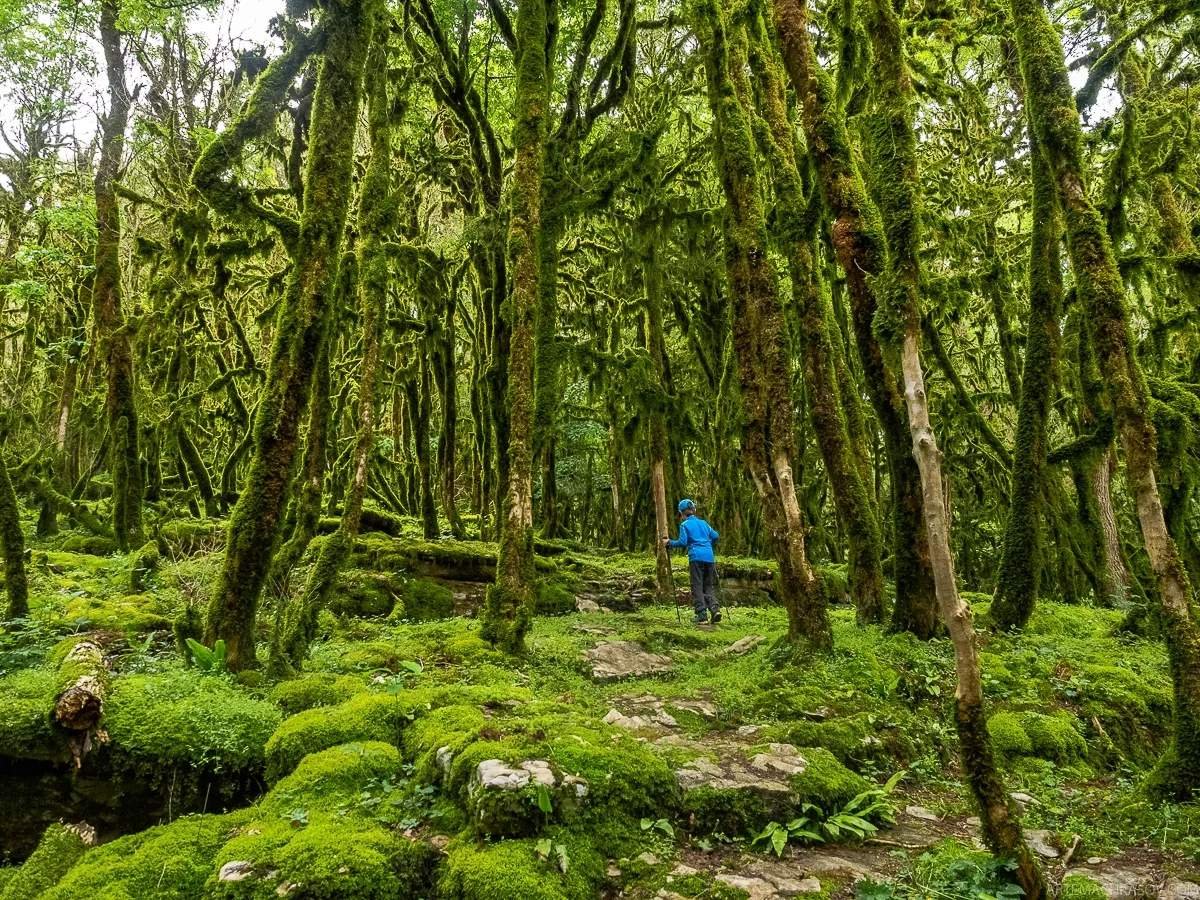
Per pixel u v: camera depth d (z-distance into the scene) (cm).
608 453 2164
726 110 784
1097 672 722
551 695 608
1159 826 409
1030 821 435
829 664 670
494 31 1424
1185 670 443
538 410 963
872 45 509
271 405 598
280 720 488
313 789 401
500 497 1238
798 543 732
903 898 320
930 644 756
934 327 1399
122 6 1104
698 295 1758
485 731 425
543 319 998
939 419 1769
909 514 803
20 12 1166
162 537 966
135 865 341
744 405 761
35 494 1220
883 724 559
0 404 1734
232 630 578
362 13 638
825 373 858
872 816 426
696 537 1059
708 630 968
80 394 1678
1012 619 884
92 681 443
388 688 548
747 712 585
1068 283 1516
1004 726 584
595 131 1570
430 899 331
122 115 1226
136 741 426
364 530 1259
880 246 751
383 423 1983
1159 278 1197
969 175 1464
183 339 1508
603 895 333
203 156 599
